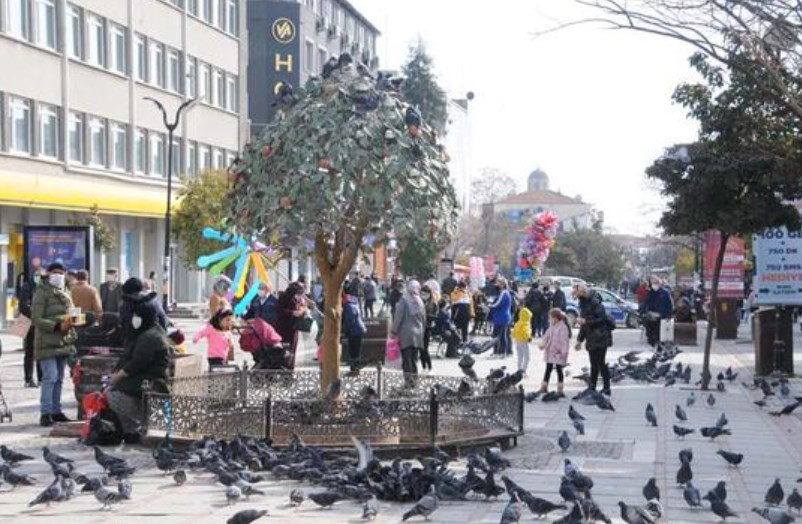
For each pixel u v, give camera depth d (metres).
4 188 34.53
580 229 109.69
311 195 12.84
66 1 40.19
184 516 9.61
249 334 17.91
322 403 12.80
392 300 31.44
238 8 59.16
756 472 12.40
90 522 9.38
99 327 16.56
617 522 9.65
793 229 20.84
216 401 12.88
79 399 14.89
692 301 43.06
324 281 13.91
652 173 21.03
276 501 10.23
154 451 12.37
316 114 13.05
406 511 9.87
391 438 12.68
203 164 54.22
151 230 49.53
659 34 9.73
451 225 13.78
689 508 10.37
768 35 9.61
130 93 45.91
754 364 26.59
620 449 13.78
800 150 14.38
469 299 33.47
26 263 24.47
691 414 17.50
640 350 33.12
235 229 13.96
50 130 39.41
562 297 36.28
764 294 24.34
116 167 44.75
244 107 59.72
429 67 80.75
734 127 19.34
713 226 20.47
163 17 49.38
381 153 12.95
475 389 14.54
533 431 15.34
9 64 36.22
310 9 70.81
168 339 13.84
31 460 11.95
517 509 8.92
